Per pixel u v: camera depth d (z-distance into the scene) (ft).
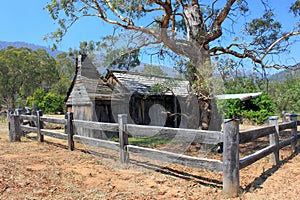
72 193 11.09
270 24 21.72
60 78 137.39
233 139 10.69
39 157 18.24
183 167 15.42
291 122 18.98
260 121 45.27
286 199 10.25
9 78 124.06
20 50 131.64
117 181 12.91
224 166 10.84
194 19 22.20
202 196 10.71
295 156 18.19
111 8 21.52
